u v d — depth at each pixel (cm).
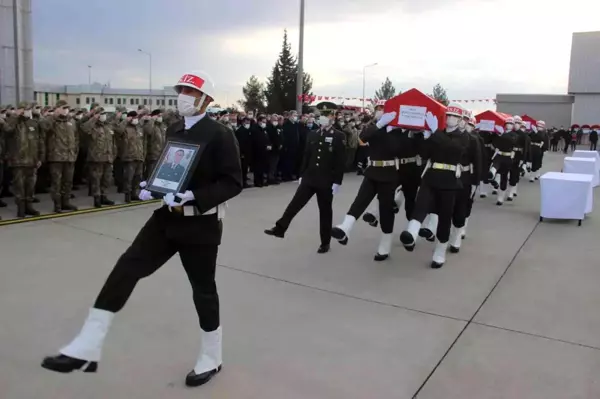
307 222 899
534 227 923
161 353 395
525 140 1232
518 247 769
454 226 723
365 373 376
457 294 554
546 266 669
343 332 447
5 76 1264
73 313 464
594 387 365
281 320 469
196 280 350
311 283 576
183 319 459
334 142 664
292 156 1442
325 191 674
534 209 1125
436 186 630
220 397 337
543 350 423
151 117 1112
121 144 1000
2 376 353
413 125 626
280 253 695
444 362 397
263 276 595
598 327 472
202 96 330
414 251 730
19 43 1284
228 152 330
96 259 629
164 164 336
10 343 403
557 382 371
